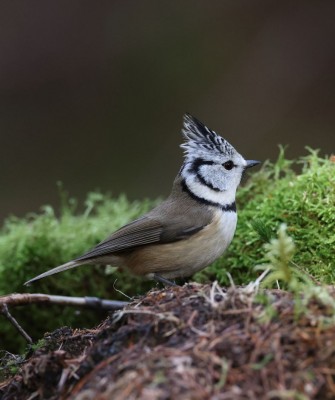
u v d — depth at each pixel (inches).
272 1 792.9
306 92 762.2
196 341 213.9
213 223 357.1
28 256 430.9
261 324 214.4
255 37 789.9
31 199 725.9
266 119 756.6
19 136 787.4
